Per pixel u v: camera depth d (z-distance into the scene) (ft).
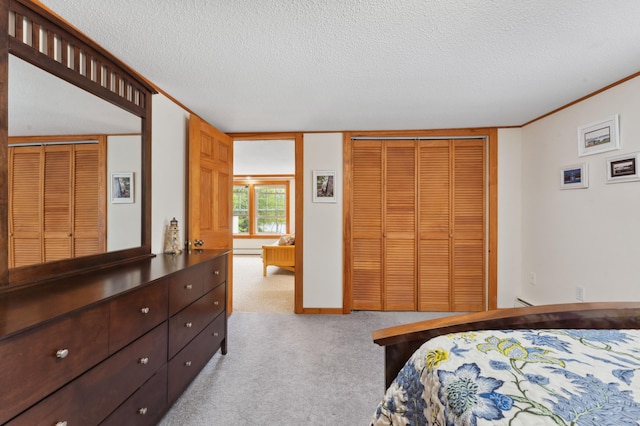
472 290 10.90
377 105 8.36
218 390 6.18
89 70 5.04
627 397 2.06
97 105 5.24
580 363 2.53
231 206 10.62
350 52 5.54
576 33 4.96
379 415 3.14
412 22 4.66
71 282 4.26
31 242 4.07
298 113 9.04
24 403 2.70
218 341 7.36
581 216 7.99
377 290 11.21
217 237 9.55
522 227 10.46
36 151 4.15
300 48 5.40
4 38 3.67
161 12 4.39
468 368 2.57
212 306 6.97
